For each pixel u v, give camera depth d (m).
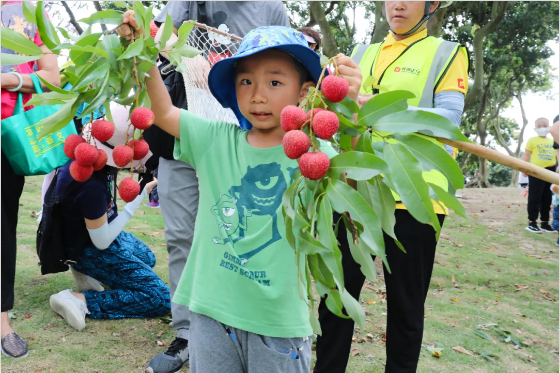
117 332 2.84
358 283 2.11
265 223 1.57
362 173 1.13
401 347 2.14
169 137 2.33
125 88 1.28
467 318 3.79
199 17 2.55
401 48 2.24
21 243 4.11
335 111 1.26
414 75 2.15
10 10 2.35
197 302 1.58
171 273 2.57
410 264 2.07
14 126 2.30
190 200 2.53
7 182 2.39
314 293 3.48
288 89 1.56
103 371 2.40
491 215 9.04
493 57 16.23
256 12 2.60
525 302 4.43
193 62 2.28
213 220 1.63
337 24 14.91
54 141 2.40
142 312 3.03
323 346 2.14
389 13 2.22
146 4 7.82
